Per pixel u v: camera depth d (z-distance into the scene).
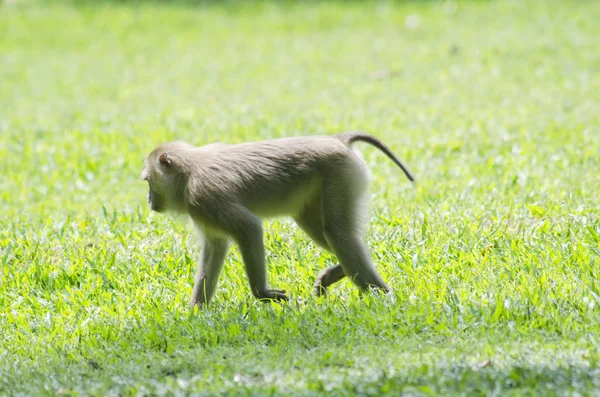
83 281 12.54
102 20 40.56
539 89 25.30
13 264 13.29
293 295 11.34
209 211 10.45
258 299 10.67
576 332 9.21
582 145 18.12
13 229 15.01
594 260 11.34
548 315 9.69
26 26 39.84
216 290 11.78
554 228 12.90
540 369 8.12
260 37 37.00
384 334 9.61
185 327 10.36
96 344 10.31
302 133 20.95
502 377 7.95
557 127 20.08
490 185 15.64
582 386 7.65
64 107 26.67
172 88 28.84
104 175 19.19
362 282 10.70
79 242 14.13
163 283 12.13
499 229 12.95
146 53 35.22
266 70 31.02
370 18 38.72
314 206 11.09
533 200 14.52
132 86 29.58
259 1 42.56
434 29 35.84
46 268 12.93
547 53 30.33
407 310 10.12
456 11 38.28
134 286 12.10
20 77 31.88
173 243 13.62
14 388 8.99
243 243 10.41
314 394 7.84
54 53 35.91
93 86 29.89
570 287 10.52
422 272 11.57
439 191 15.55
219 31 38.31
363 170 10.96
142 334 10.31
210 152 10.87
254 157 10.80
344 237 10.70
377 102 24.59
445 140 19.42
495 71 28.17
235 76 30.28
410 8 39.53
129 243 13.95
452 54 31.25
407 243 12.84
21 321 11.24
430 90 26.08
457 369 8.21
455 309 10.09
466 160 17.89
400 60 30.97
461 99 24.44
